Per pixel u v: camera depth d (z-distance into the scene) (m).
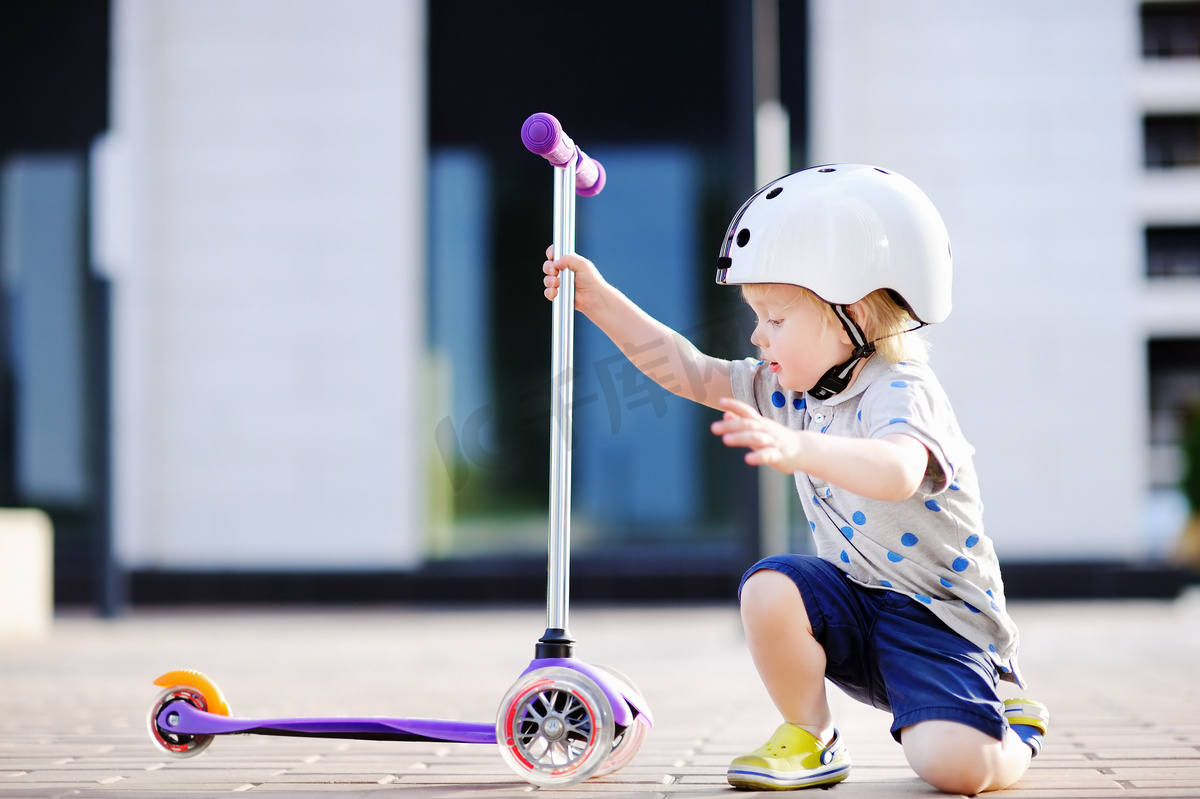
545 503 13.77
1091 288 13.42
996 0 13.54
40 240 14.29
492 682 6.29
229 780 3.19
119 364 13.78
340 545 13.69
